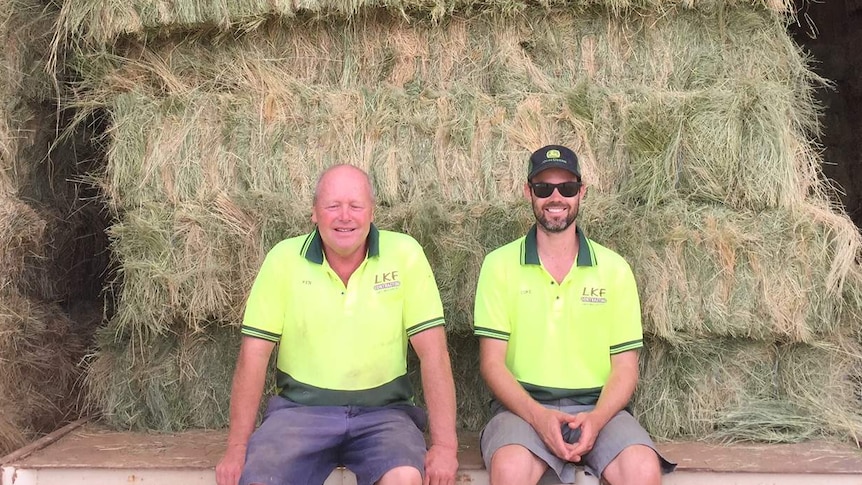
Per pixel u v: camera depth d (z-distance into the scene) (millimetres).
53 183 3117
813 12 4441
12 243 2750
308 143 2635
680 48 2639
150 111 2635
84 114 2752
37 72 2932
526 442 2057
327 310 2162
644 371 2604
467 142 2600
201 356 2721
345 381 2154
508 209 2537
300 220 2547
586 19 2668
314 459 2082
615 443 2051
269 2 2561
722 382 2580
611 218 2504
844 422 2471
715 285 2484
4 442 2604
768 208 2494
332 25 2680
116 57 2641
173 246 2566
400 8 2562
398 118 2623
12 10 2811
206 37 2689
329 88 2666
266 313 2184
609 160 2604
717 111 2502
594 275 2268
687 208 2516
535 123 2600
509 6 2590
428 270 2217
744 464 2227
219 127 2648
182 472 2227
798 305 2465
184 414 2717
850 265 2463
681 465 2211
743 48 2619
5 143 2766
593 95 2588
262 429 2096
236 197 2572
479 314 2303
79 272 3309
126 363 2723
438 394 2123
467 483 2199
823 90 4422
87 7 2594
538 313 2271
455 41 2672
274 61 2695
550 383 2260
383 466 1987
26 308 2826
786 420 2510
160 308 2562
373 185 2594
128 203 2621
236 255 2570
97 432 2674
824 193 2623
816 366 2592
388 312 2176
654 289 2484
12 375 2740
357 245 2123
